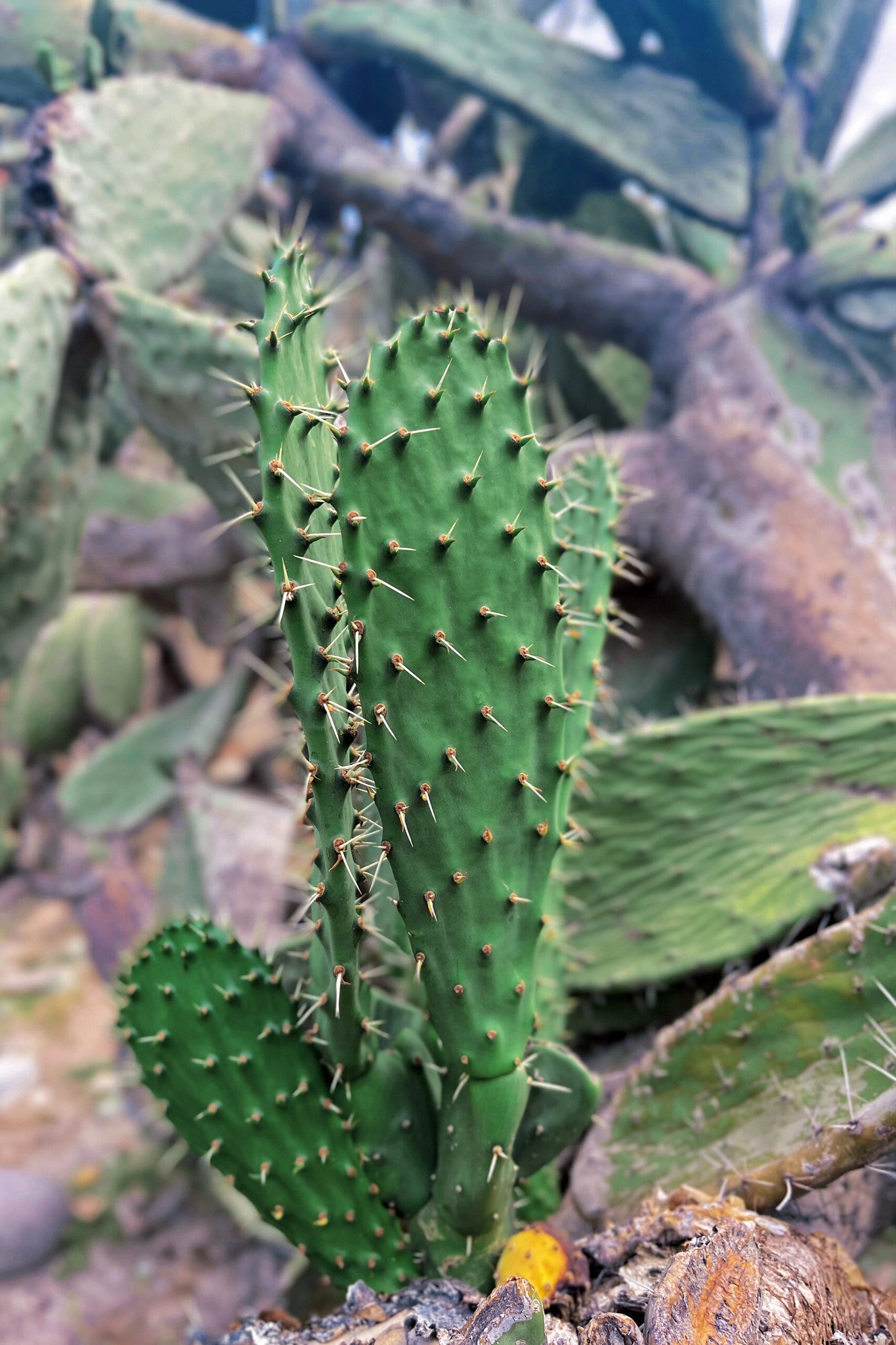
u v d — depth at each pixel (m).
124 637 1.96
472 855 0.56
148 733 1.71
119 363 1.00
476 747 0.56
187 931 0.61
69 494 1.08
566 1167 0.74
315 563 0.54
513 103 1.34
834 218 1.41
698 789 0.81
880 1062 0.63
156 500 1.40
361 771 0.57
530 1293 0.54
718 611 1.10
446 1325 0.56
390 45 1.36
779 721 0.81
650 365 1.37
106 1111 1.61
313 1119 0.61
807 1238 0.60
